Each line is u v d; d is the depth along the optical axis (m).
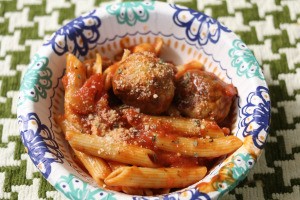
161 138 0.31
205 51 0.36
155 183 0.30
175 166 0.31
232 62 0.34
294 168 0.34
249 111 0.31
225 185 0.28
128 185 0.30
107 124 0.32
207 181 0.28
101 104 0.33
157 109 0.32
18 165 0.35
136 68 0.32
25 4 0.46
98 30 0.36
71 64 0.34
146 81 0.32
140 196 0.28
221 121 0.33
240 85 0.33
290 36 0.42
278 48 0.41
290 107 0.38
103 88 0.33
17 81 0.40
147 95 0.32
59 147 0.32
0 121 0.38
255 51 0.41
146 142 0.31
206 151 0.31
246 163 0.29
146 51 0.35
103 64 0.36
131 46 0.38
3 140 0.37
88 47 0.37
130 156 0.30
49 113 0.33
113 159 0.31
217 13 0.44
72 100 0.33
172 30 0.37
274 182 0.34
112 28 0.37
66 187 0.28
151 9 0.36
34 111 0.31
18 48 0.42
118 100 0.34
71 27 0.36
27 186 0.34
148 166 0.31
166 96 0.32
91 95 0.33
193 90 0.33
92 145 0.31
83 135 0.31
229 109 0.33
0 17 0.45
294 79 0.39
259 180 0.34
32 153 0.30
